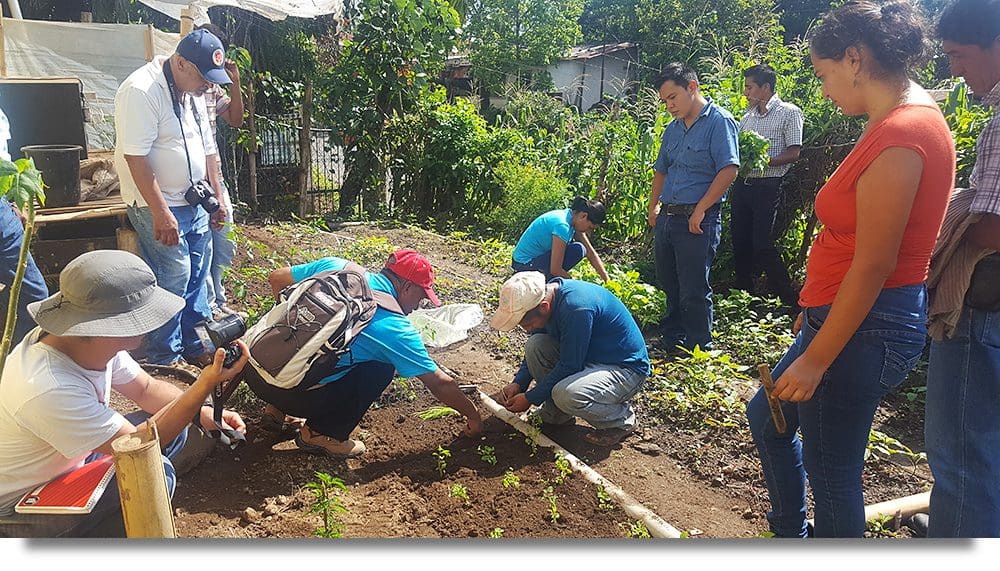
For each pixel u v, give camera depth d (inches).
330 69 422.0
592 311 145.9
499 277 276.5
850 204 87.7
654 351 210.1
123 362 108.2
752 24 827.4
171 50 333.7
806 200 274.8
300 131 390.0
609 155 336.8
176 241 164.2
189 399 95.6
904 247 87.1
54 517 90.0
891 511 127.0
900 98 86.8
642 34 927.0
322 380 130.8
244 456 139.2
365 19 382.0
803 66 363.9
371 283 139.8
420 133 395.5
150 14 444.5
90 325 86.1
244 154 377.7
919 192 83.5
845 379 91.4
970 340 95.7
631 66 932.0
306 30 498.6
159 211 160.1
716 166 185.6
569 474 136.8
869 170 83.7
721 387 176.6
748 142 234.4
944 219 96.4
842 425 94.0
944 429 99.3
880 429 174.4
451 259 303.1
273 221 365.4
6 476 90.0
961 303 95.3
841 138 266.5
